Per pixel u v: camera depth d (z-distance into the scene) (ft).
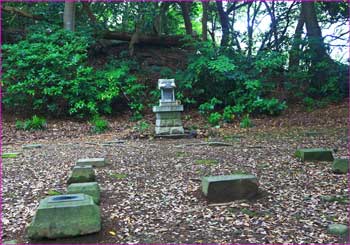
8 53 32.50
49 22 40.40
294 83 37.68
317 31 38.55
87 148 21.54
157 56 43.70
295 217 9.50
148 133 26.40
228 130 28.63
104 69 37.19
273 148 19.74
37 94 32.32
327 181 12.66
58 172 15.01
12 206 10.70
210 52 35.96
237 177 11.09
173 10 48.60
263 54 37.24
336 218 9.35
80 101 31.81
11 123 30.09
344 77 36.91
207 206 10.42
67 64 32.12
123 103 35.60
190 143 22.95
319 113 32.53
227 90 35.55
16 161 17.47
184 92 36.32
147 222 9.36
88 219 8.39
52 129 29.40
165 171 14.92
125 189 12.34
